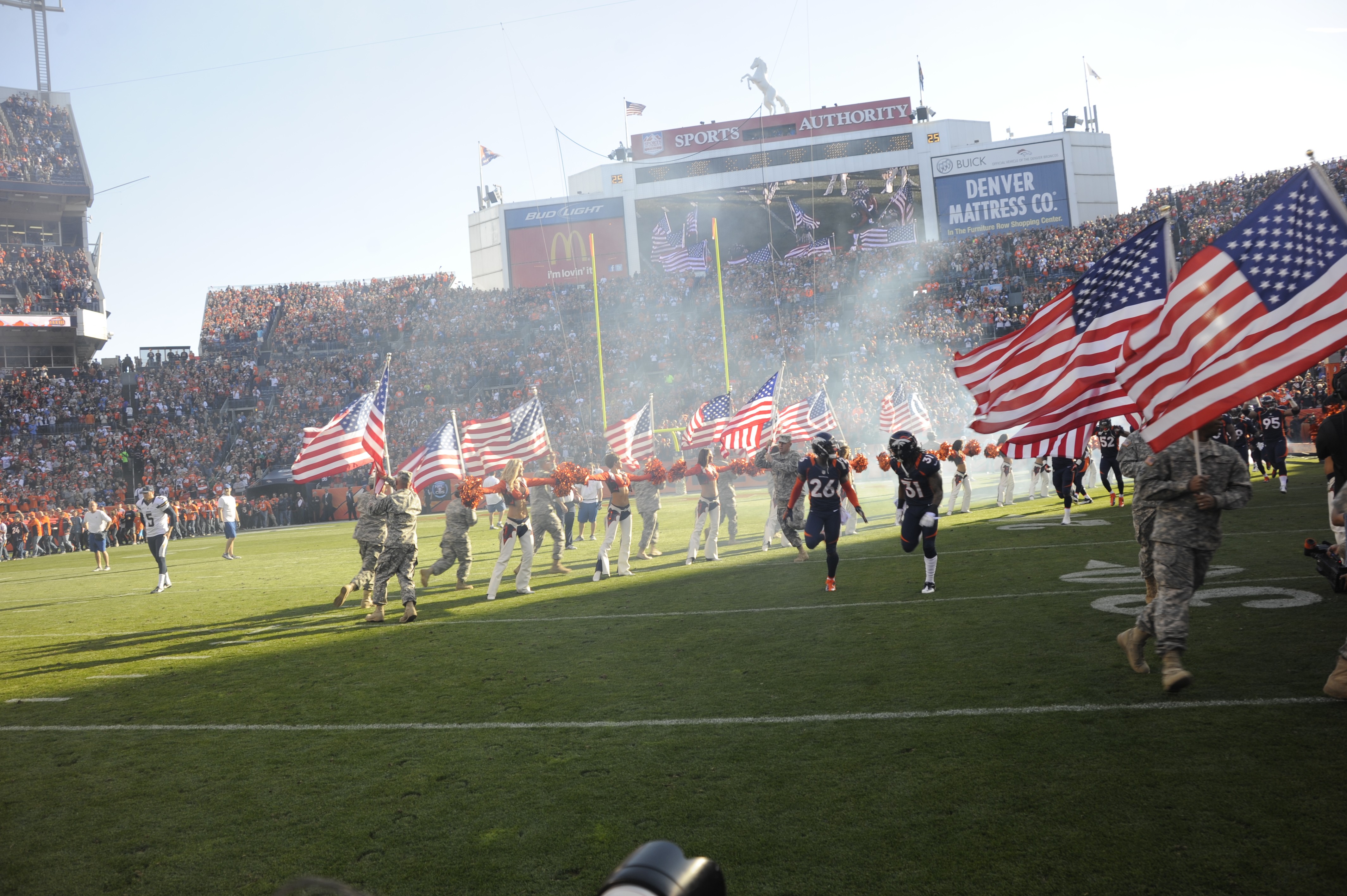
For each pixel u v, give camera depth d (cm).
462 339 5228
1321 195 552
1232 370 541
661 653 773
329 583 1518
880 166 5353
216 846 433
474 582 1388
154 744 609
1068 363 721
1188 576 546
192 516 3719
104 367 5109
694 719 573
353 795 486
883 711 559
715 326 5084
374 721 627
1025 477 2727
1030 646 687
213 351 5269
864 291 5203
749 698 612
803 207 5666
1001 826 390
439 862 396
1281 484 1664
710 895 117
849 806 422
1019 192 5262
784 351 4700
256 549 2506
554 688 681
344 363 4981
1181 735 475
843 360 4550
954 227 5331
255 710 681
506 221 5625
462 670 766
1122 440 1753
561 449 3997
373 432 1345
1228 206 4584
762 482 3819
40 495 3847
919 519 952
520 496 1175
